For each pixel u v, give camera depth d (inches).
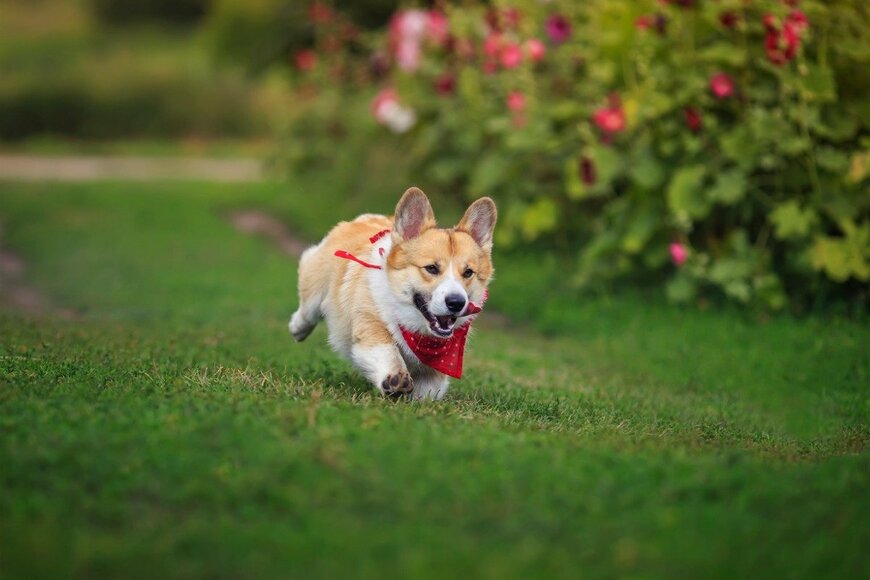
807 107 366.6
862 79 371.6
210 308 425.7
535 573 134.4
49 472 159.2
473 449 175.2
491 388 266.4
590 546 143.8
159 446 170.4
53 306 454.3
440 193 572.4
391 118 548.4
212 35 913.5
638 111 394.6
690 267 389.7
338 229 263.9
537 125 449.4
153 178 934.4
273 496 154.6
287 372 257.0
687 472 173.5
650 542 145.5
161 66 1384.1
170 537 141.5
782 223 360.8
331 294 248.7
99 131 1302.9
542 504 155.8
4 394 197.0
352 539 141.7
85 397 201.0
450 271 224.7
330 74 665.6
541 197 477.7
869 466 183.8
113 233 648.4
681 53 392.8
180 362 260.5
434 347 233.0
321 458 166.9
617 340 374.3
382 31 679.7
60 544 136.8
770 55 356.5
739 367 330.0
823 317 362.9
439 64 539.2
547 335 407.5
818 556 144.1
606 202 467.8
